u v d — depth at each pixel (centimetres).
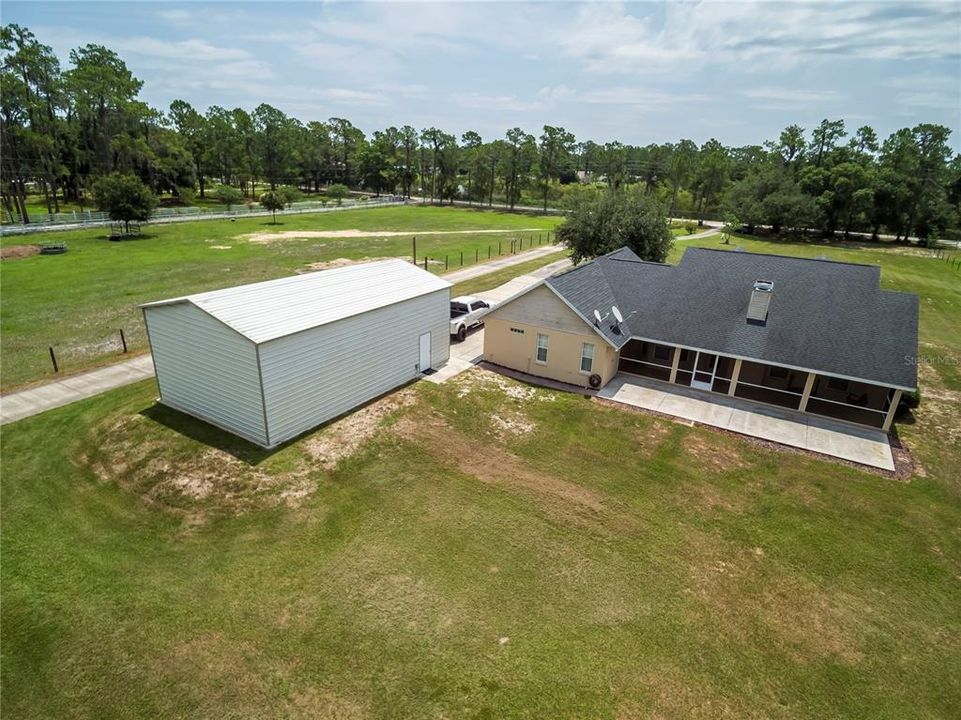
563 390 2055
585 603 1059
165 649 929
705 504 1390
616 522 1306
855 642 995
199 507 1299
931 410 1978
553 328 2089
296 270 3906
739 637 993
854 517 1357
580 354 2070
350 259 4409
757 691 889
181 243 5028
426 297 2050
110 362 2139
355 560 1152
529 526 1280
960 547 1263
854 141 8056
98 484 1377
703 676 912
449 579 1108
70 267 3834
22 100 5919
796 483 1492
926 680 924
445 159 10956
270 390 1492
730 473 1534
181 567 1120
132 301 3000
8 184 5803
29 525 1230
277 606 1027
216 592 1057
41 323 2608
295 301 1684
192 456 1477
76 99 7012
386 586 1083
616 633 991
